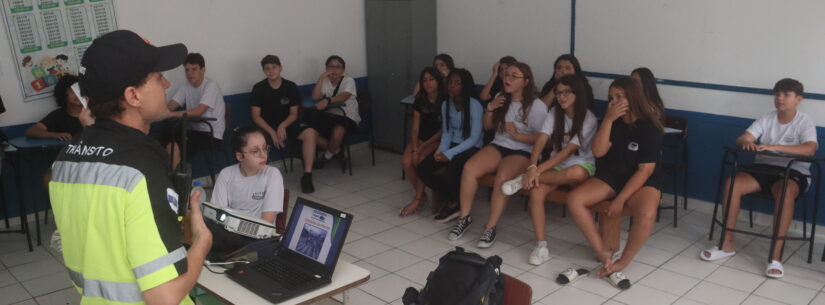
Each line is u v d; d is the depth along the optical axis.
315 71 6.20
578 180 3.78
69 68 4.78
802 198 3.98
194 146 4.98
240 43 5.63
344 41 6.34
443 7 6.11
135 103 1.43
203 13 5.36
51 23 4.63
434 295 2.29
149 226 1.39
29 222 4.67
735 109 4.35
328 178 5.70
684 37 4.50
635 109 3.49
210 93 5.11
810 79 4.00
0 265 3.90
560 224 4.44
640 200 3.48
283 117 5.57
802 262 3.73
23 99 4.61
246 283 2.14
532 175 3.76
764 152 3.55
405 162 4.75
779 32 4.06
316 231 2.32
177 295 1.45
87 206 1.42
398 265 3.81
